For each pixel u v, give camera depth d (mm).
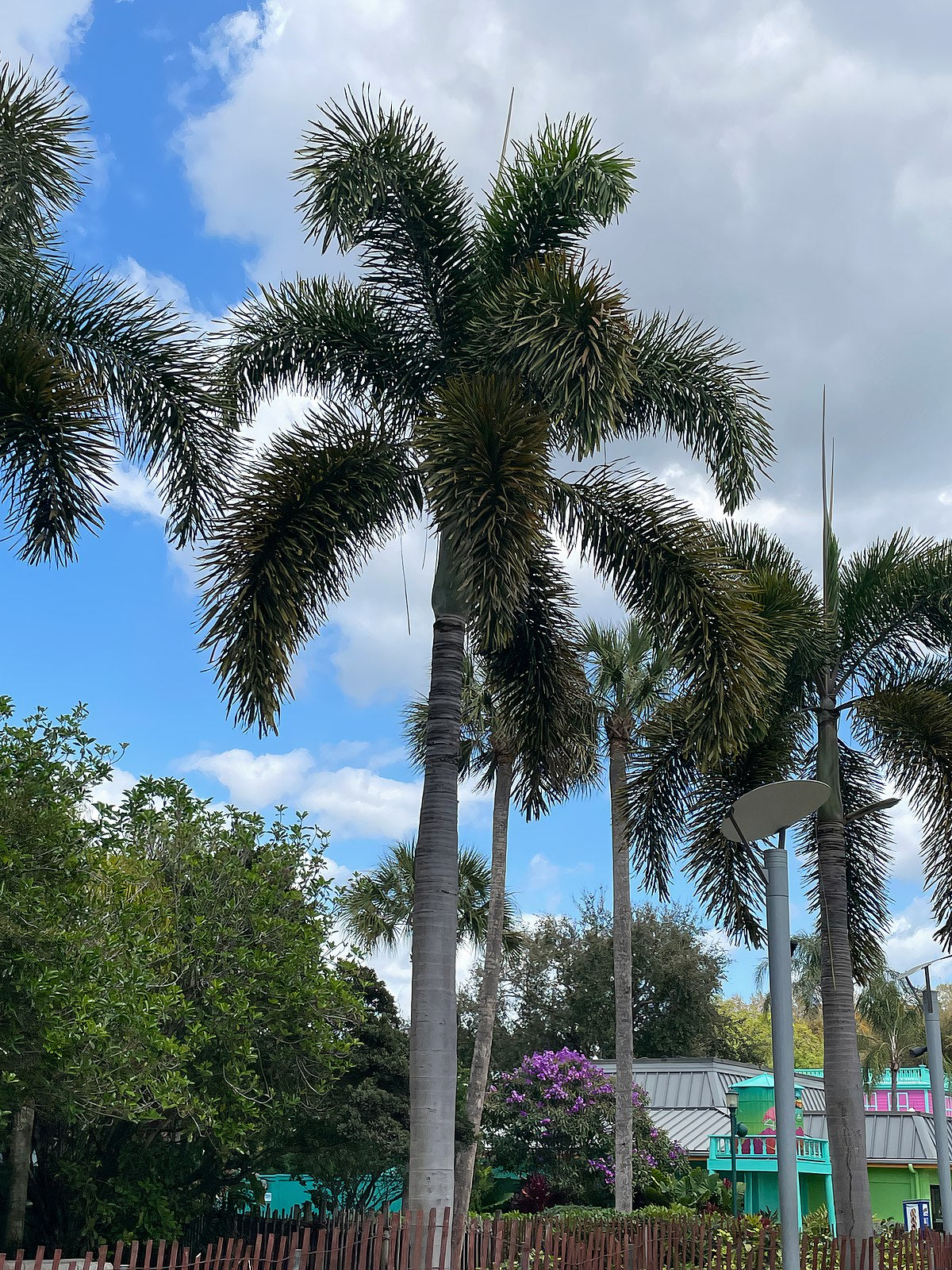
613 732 24156
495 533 10602
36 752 11992
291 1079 14398
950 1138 31641
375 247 13141
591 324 11242
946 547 17125
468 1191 20422
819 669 17172
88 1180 13430
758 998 60688
